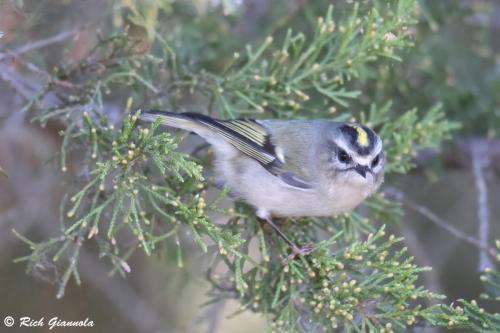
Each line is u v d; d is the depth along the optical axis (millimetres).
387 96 11883
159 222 9125
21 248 12516
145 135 8000
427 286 12656
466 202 14281
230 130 9586
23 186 12492
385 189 11523
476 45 12805
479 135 13117
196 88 9984
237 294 9367
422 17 12031
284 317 8586
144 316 12680
